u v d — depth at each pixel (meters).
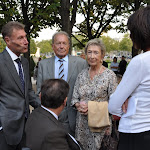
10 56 2.03
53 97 1.44
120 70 11.91
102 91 2.10
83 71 2.32
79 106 2.19
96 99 2.12
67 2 5.21
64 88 1.50
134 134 1.16
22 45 2.02
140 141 1.15
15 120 1.97
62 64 2.50
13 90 2.02
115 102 1.20
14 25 1.98
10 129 1.95
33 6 7.37
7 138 1.95
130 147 1.19
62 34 2.44
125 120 1.20
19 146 2.11
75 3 6.25
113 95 1.22
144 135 1.14
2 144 1.98
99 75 2.15
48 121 1.39
